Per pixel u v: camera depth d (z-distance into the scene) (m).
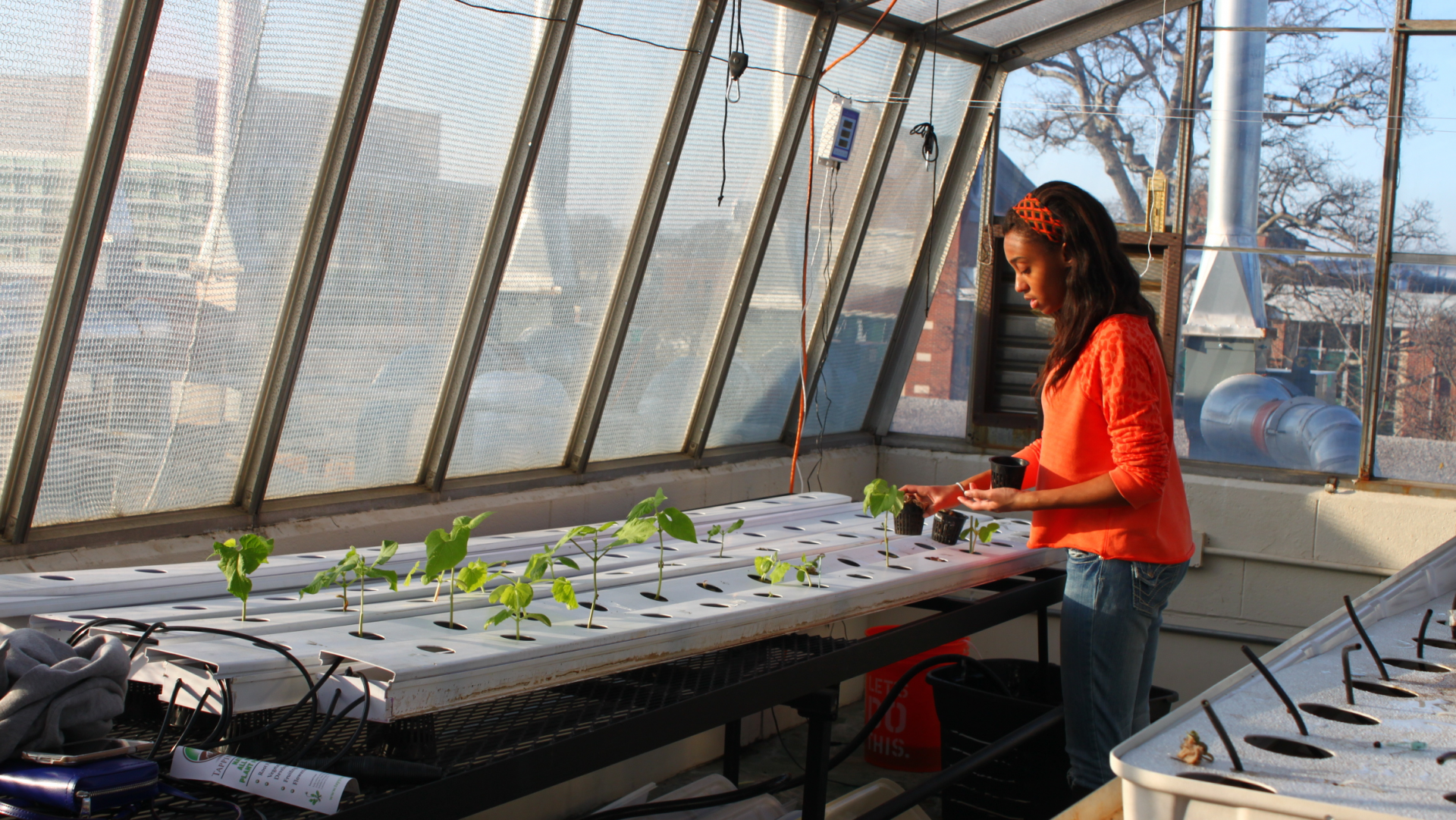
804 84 3.95
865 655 2.37
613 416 3.85
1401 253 4.05
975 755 2.70
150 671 1.67
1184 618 4.45
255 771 1.43
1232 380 4.39
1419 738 1.45
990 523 3.00
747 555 2.66
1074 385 2.26
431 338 3.10
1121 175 4.50
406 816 1.47
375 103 2.71
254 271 2.63
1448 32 3.88
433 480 3.24
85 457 2.45
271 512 2.83
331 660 1.62
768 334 4.36
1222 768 1.32
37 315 2.30
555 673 1.75
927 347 5.06
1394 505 4.06
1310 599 4.22
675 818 2.59
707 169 3.73
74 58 2.20
